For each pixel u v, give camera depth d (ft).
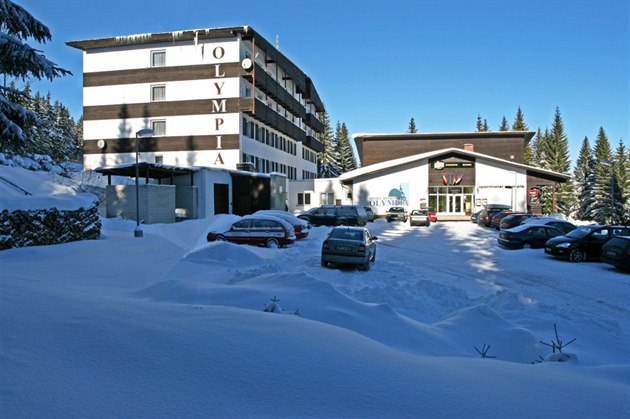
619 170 228.84
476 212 135.33
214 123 122.11
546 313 28.86
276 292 26.23
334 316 21.61
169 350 12.03
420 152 175.42
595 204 202.90
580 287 40.55
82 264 37.24
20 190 54.03
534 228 70.95
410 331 20.67
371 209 139.64
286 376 11.01
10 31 45.78
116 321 14.10
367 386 10.85
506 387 11.75
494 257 61.62
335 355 12.71
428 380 11.62
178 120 123.54
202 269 38.29
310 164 209.05
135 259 41.86
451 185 146.61
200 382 10.34
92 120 127.54
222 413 9.04
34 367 10.37
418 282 37.01
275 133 155.53
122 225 70.13
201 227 79.87
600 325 26.37
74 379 9.98
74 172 105.29
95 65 127.75
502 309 30.01
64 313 14.56
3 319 13.33
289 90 169.07
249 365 11.47
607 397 11.46
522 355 19.74
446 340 20.53
